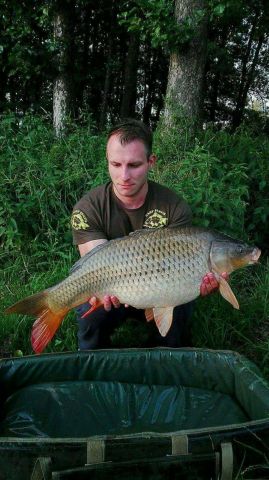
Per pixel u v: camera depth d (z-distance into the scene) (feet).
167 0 11.07
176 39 10.94
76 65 16.35
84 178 7.79
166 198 4.77
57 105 14.92
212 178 7.68
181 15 11.13
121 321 5.15
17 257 6.91
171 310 4.04
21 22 14.52
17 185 7.48
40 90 18.45
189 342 5.53
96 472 3.05
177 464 3.11
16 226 6.82
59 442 3.06
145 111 25.82
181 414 4.13
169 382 4.48
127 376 4.50
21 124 10.20
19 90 18.62
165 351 4.47
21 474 3.06
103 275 4.01
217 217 6.80
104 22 19.61
